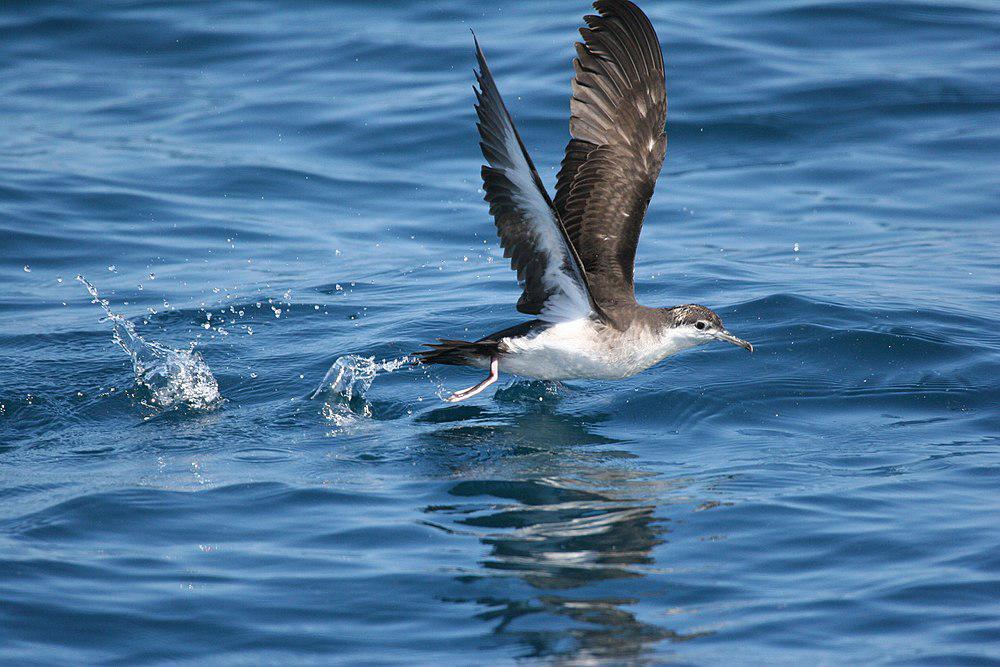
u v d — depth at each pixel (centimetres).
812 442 1278
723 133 2298
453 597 943
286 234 2014
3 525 1063
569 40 2559
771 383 1441
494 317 1670
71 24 2766
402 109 2389
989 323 1599
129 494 1133
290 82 2528
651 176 1370
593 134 1349
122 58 2655
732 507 1100
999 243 1931
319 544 1036
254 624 906
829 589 948
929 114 2316
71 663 855
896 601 924
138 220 2034
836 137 2280
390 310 1716
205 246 1962
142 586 959
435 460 1238
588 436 1315
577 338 1318
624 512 1098
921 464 1198
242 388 1459
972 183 2120
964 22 2614
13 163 2200
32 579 962
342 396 1430
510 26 2684
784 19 2636
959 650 854
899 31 2588
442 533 1056
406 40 2648
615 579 970
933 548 1008
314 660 860
